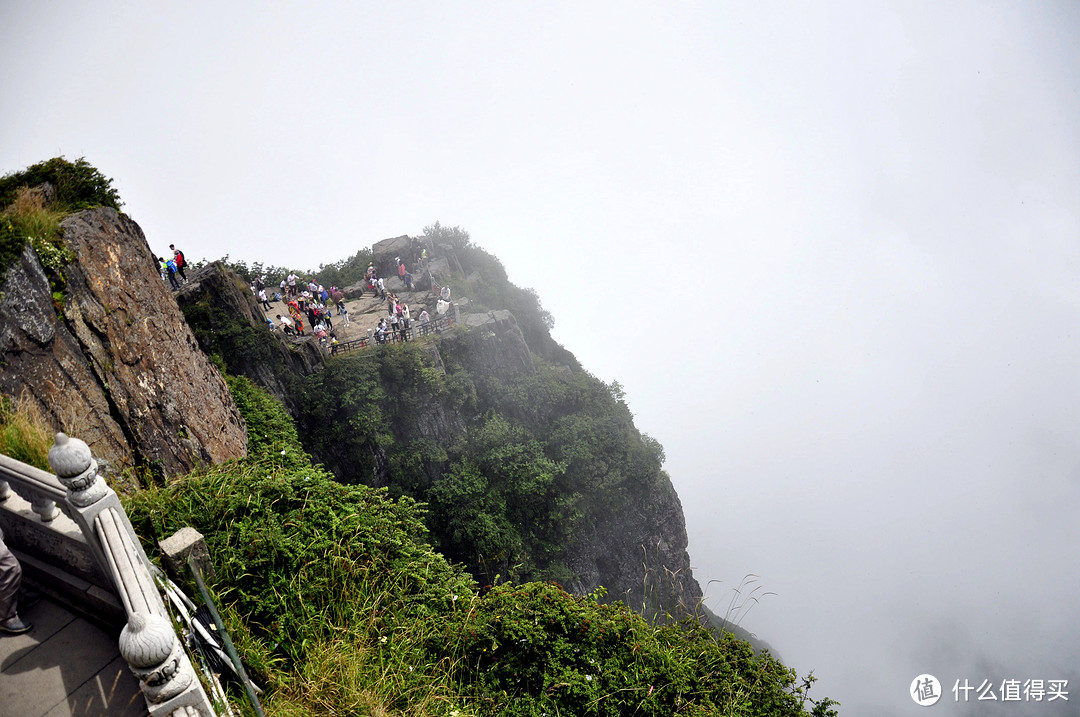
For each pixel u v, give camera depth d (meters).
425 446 35.94
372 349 36.22
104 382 15.02
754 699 10.83
